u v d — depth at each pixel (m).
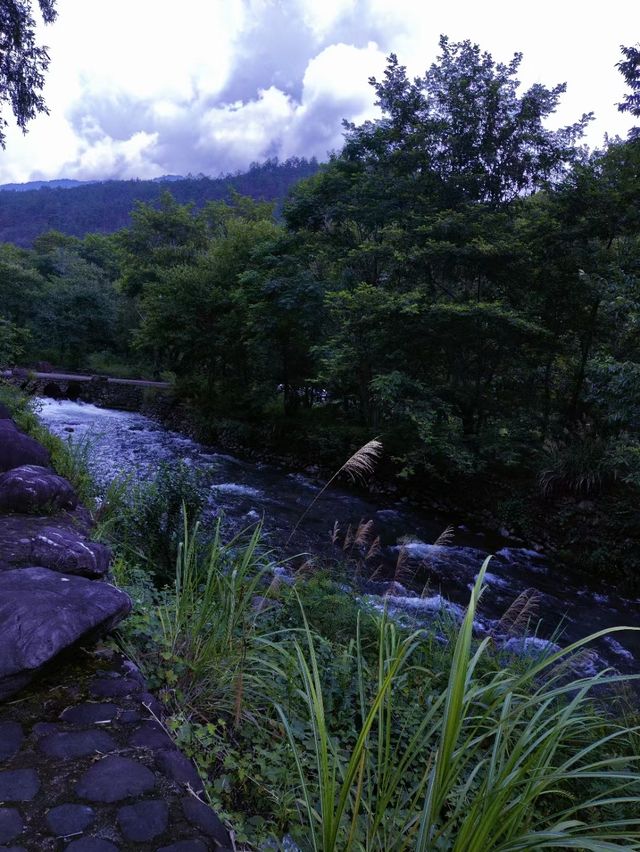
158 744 2.04
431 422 13.02
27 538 3.68
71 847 1.55
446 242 12.73
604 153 14.02
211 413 22.19
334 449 16.47
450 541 10.77
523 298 13.81
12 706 2.14
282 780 2.16
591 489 11.72
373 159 16.05
